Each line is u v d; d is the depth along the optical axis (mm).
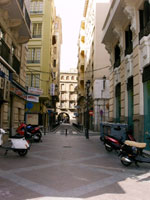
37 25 27266
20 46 15203
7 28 11984
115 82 16047
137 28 11172
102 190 4277
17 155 8312
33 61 26453
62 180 4906
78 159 7758
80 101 51250
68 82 74500
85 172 5773
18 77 14609
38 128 13758
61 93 74062
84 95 43156
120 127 11367
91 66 32750
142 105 10531
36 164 6664
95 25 29359
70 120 71750
